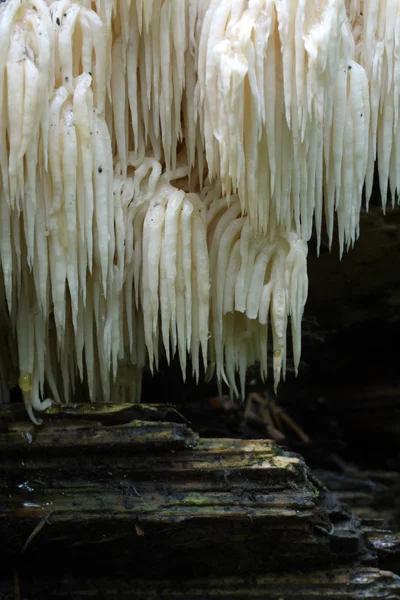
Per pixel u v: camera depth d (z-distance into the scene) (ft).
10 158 7.24
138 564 8.66
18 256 7.77
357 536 8.76
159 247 8.29
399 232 11.68
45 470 8.50
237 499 8.34
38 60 7.23
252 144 7.72
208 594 8.64
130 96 8.33
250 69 7.39
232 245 8.70
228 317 9.27
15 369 9.53
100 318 8.66
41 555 8.55
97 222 7.83
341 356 16.44
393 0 8.46
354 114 8.39
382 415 17.51
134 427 8.60
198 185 9.08
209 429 13.97
